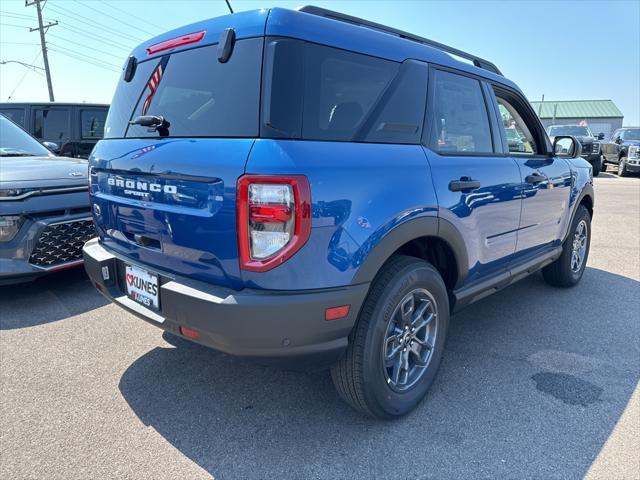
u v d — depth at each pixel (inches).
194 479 83.3
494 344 136.7
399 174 92.0
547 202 148.9
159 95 97.7
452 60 115.8
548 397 109.3
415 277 97.3
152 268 95.3
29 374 116.6
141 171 92.4
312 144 80.3
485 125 124.6
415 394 103.0
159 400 106.8
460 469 86.1
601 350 133.0
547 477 84.1
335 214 80.0
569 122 2182.6
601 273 207.8
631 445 92.5
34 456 88.0
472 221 111.8
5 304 161.3
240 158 76.5
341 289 82.7
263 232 75.9
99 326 144.5
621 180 646.5
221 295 80.3
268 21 81.4
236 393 110.1
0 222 150.6
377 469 86.2
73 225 165.5
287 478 83.9
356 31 93.0
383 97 94.9
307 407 105.2
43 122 335.0
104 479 82.7
